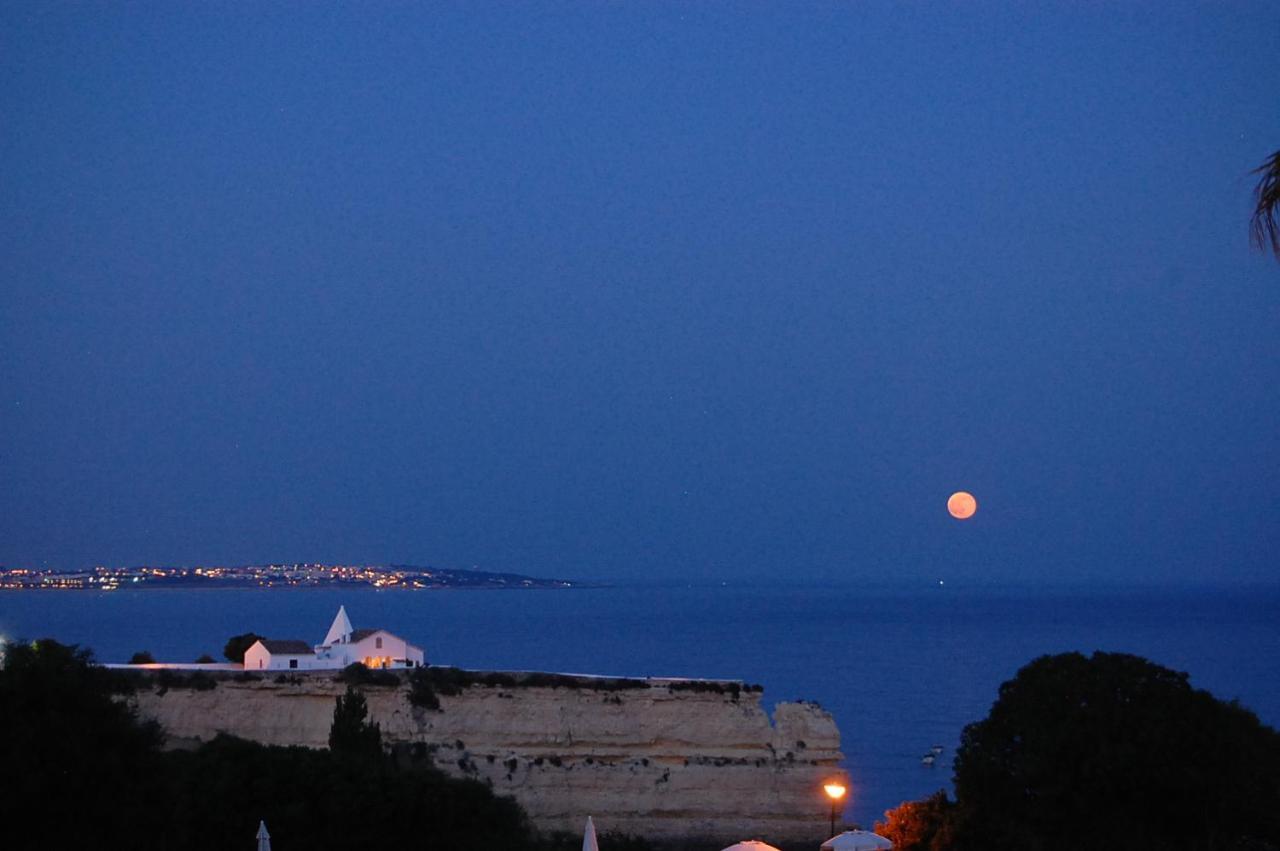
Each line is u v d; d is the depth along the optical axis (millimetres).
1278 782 77125
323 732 115375
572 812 113125
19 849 60625
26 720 61656
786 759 118250
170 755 82562
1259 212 35719
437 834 80562
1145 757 72125
